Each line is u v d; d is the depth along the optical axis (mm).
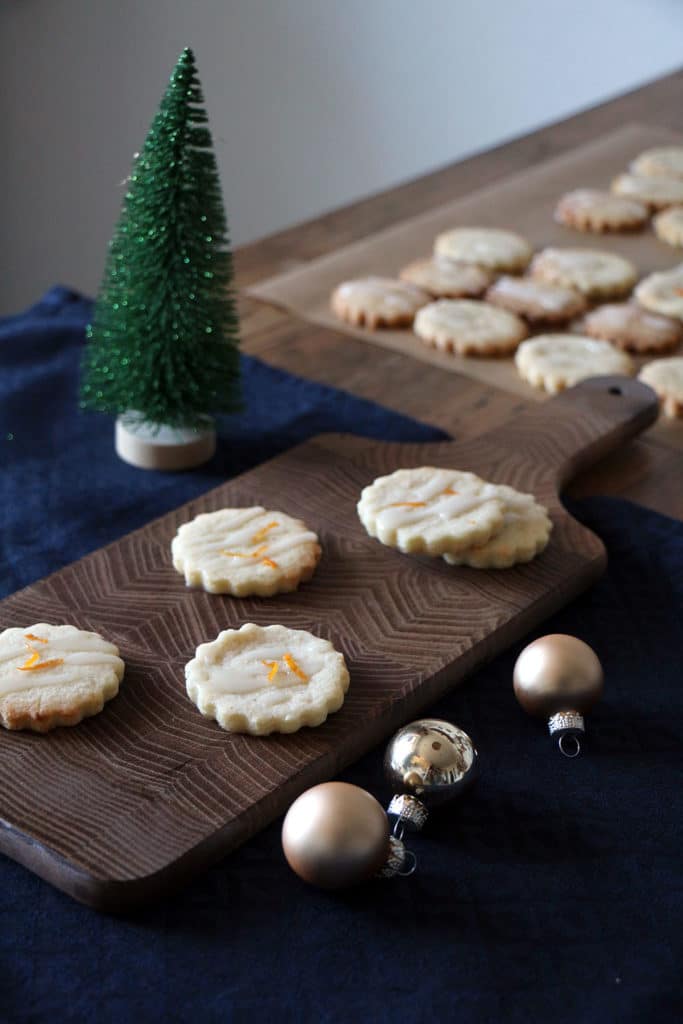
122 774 626
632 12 1715
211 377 818
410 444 838
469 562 738
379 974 580
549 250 1053
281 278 1024
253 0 1732
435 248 1062
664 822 641
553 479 806
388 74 1829
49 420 879
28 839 600
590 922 600
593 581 757
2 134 1641
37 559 765
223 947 587
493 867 620
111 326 808
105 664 666
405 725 652
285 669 664
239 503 782
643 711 691
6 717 640
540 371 913
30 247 1756
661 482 845
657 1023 567
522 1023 565
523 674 667
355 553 748
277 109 1828
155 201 771
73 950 585
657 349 949
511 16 1774
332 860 587
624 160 1206
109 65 1685
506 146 1249
